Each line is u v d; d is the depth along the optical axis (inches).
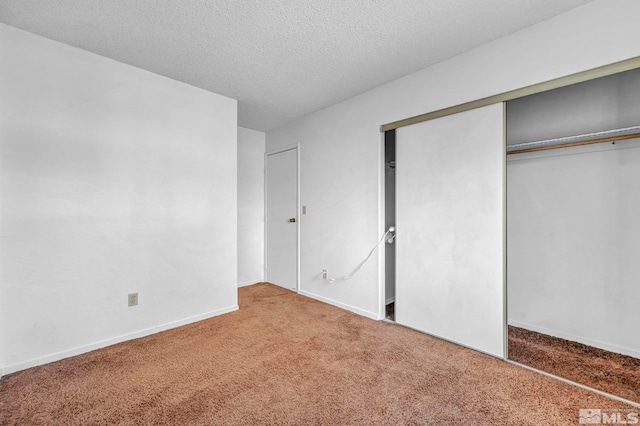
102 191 89.4
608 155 85.7
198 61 93.0
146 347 89.5
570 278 93.4
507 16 71.0
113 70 91.7
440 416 59.1
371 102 114.3
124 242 93.8
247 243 166.9
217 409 61.4
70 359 81.7
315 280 140.2
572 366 77.9
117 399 64.6
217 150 118.1
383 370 76.4
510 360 81.0
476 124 86.2
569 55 69.1
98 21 72.9
